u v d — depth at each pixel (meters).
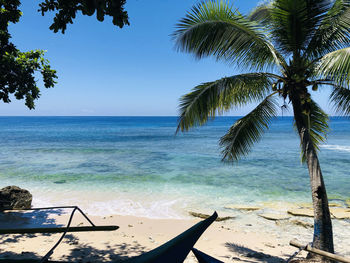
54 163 23.09
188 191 14.16
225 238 8.32
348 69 4.77
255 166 21.56
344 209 10.93
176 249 1.33
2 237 7.49
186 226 9.32
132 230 8.75
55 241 7.29
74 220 9.73
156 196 13.23
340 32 5.77
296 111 6.16
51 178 17.11
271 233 8.92
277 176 17.88
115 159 25.56
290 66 6.05
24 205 10.95
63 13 3.23
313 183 5.96
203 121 6.43
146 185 15.36
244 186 15.23
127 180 16.61
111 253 6.54
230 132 7.52
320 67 5.22
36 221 9.45
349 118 6.24
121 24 3.08
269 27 6.43
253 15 7.09
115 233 8.33
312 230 9.16
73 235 7.93
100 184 15.58
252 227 9.45
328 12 5.83
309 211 10.66
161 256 1.31
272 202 12.30
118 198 12.86
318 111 7.49
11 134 63.78
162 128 95.62
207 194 13.60
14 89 7.86
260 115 7.31
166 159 25.56
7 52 7.35
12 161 24.09
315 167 5.95
